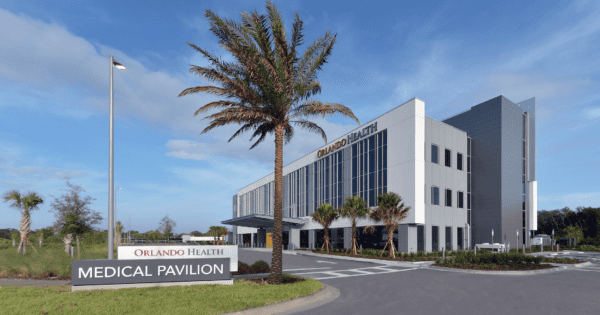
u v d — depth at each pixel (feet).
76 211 85.30
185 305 32.30
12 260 61.36
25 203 88.53
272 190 209.15
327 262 86.38
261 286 43.14
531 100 141.08
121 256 45.39
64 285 45.03
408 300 36.55
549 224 262.47
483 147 131.34
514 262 69.41
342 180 142.00
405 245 105.09
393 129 115.75
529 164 137.49
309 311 31.86
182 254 48.47
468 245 117.91
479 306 33.32
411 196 105.50
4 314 28.53
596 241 186.60
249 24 49.70
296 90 55.88
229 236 289.12
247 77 54.44
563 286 45.65
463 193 126.72
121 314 28.91
